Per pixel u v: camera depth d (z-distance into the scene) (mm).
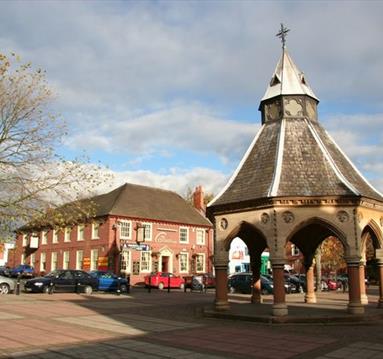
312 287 22812
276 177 17141
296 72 20453
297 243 23234
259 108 20938
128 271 44062
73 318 16922
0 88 23406
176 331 13859
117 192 48688
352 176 18234
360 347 11281
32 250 53750
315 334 13312
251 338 12602
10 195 22828
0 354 10227
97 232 45281
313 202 16406
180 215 51000
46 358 9867
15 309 19672
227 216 18031
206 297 29219
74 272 31859
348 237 16188
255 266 22297
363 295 21078
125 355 10234
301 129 18969
